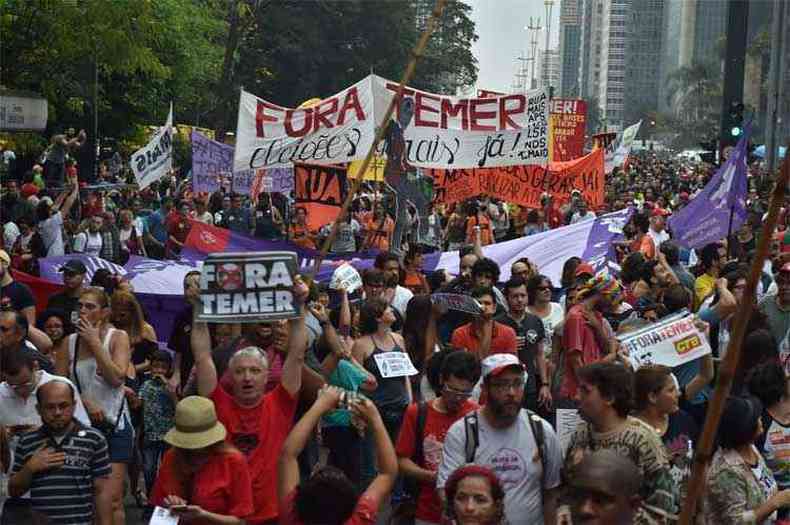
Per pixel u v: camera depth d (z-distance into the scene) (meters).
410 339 10.02
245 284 6.32
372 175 17.34
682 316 8.10
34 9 23.91
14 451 7.43
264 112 15.69
